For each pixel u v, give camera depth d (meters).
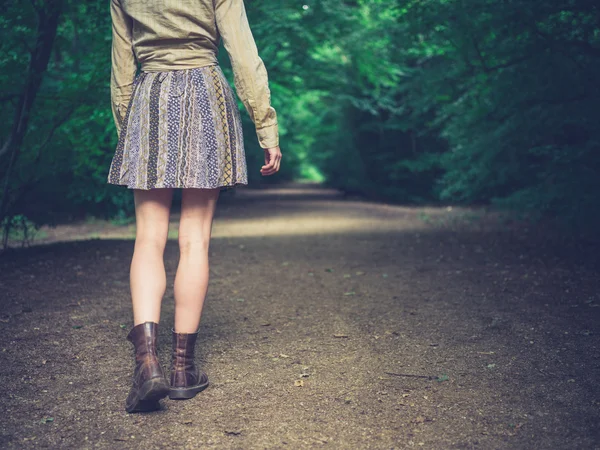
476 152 9.74
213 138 2.43
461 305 4.53
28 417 2.38
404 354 3.25
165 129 2.39
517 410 2.43
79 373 2.92
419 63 16.52
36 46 6.33
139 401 2.35
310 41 12.72
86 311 4.26
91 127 7.21
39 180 7.12
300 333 3.74
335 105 24.73
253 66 2.44
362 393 2.65
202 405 2.51
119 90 2.57
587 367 2.95
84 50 7.45
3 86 6.28
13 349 3.30
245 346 3.43
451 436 2.20
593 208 8.05
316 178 56.56
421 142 23.50
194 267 2.60
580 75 7.22
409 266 6.72
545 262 6.55
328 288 5.41
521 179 10.20
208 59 2.49
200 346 3.42
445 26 7.58
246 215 16.89
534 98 7.64
